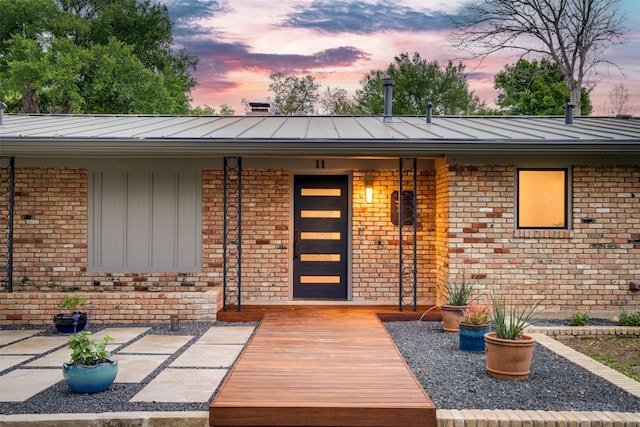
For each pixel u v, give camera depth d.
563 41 27.42
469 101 38.41
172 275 11.42
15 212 11.36
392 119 13.41
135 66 30.62
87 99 30.83
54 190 11.38
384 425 5.35
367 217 11.54
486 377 6.64
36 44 29.67
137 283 11.42
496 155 10.22
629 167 10.34
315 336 8.44
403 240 11.49
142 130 10.78
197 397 5.98
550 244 10.30
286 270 11.51
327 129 11.26
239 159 10.55
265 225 11.51
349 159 11.47
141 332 9.47
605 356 7.94
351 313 10.31
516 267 10.27
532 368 7.02
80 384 6.09
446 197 10.40
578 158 10.28
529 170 10.40
